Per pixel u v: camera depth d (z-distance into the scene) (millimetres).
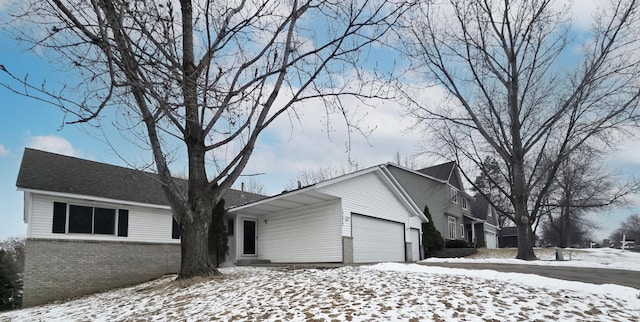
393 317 5988
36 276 13492
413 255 22906
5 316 10367
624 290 8969
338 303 6816
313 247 17953
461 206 37844
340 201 17328
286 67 8781
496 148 20391
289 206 18781
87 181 15852
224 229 18984
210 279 10000
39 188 13688
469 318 6051
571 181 27938
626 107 18031
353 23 9180
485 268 13820
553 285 9367
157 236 17250
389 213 21062
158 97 5008
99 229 15438
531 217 20109
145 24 5898
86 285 14609
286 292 7914
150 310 7793
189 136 10594
